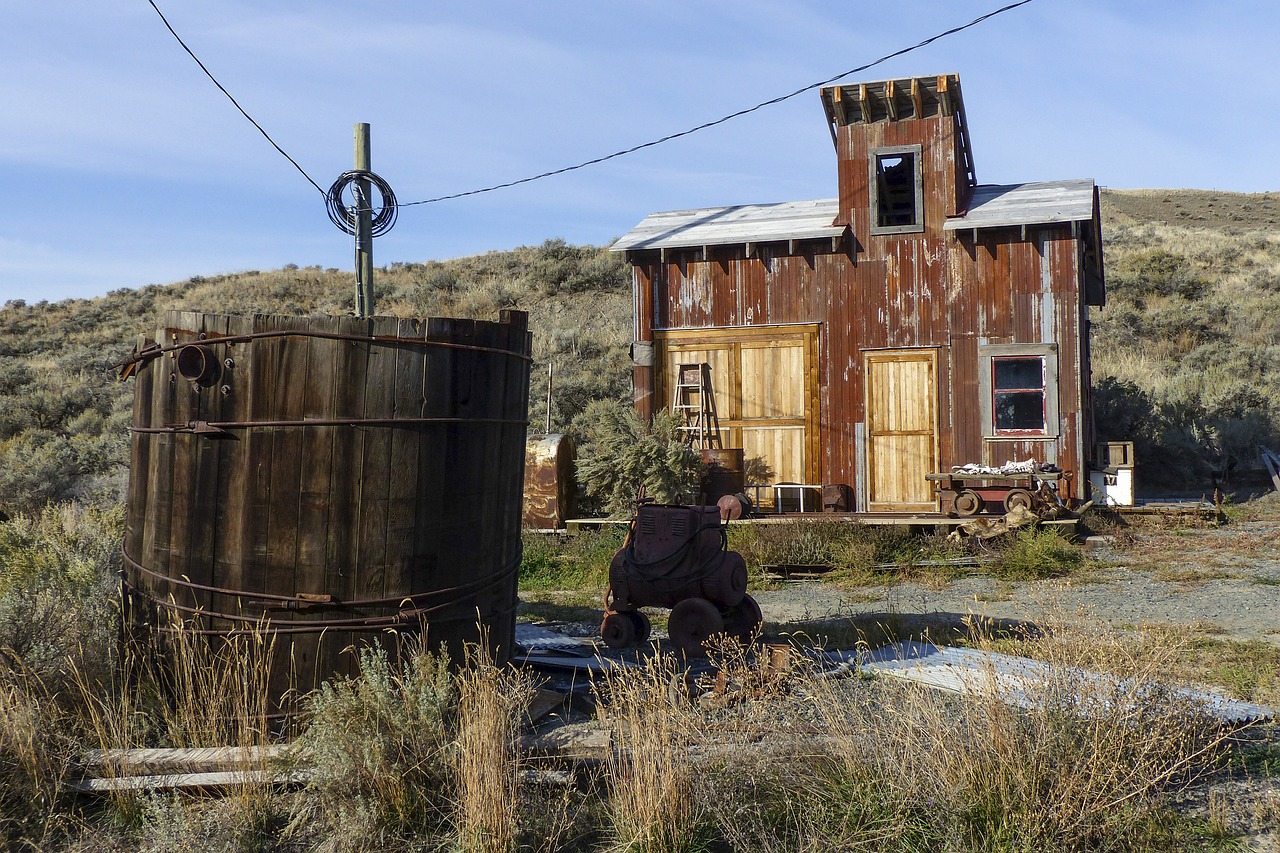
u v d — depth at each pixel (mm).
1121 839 4043
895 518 13023
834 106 14562
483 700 4566
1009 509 12625
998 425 14023
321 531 5168
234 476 5234
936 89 14055
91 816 4527
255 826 4316
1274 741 5098
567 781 4578
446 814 4348
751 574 11383
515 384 6125
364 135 8055
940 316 14297
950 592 10055
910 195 15898
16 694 4816
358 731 4512
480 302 37656
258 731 4941
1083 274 15188
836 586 10812
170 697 5324
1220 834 4074
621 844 4145
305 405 5168
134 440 5906
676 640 7184
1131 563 11141
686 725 4824
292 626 5164
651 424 14883
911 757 4410
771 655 6562
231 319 5238
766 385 15156
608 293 37969
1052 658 4945
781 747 4676
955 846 3996
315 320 5164
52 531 9039
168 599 5410
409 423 5293
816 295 14914
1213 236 46781
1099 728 4398
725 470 14211
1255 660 6637
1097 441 19516
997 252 14047
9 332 42281
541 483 13766
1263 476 18703
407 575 5340
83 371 33031
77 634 5691
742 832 4176
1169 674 5184
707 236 15398
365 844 4113
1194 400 21422
